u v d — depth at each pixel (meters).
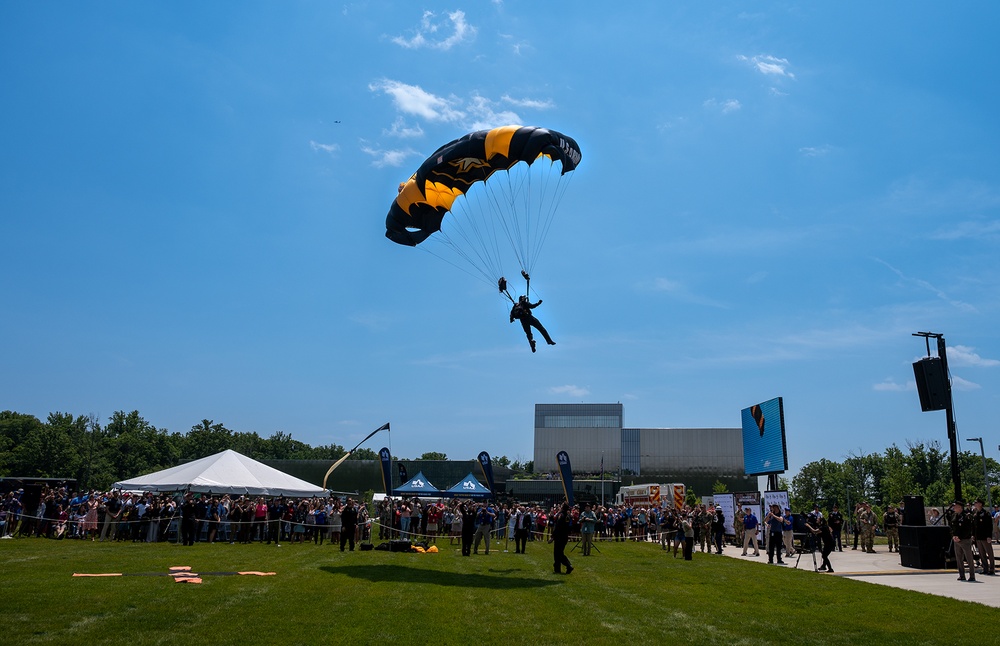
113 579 15.57
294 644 10.02
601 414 104.81
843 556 27.58
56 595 13.17
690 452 96.56
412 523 33.03
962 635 11.66
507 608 13.34
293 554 23.58
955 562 21.28
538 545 33.53
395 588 15.41
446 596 14.55
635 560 25.03
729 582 18.27
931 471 83.06
